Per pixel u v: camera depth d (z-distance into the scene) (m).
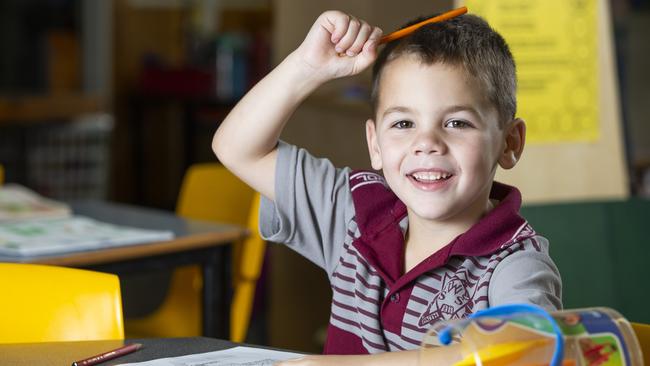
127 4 7.15
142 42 7.30
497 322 0.84
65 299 1.51
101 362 1.20
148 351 1.25
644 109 3.76
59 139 5.34
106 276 1.51
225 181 2.97
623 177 2.69
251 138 1.46
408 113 1.28
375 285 1.36
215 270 2.49
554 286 1.22
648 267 2.24
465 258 1.28
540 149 2.64
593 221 2.25
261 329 4.25
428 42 1.29
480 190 1.29
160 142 7.25
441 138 1.26
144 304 3.13
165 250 2.36
